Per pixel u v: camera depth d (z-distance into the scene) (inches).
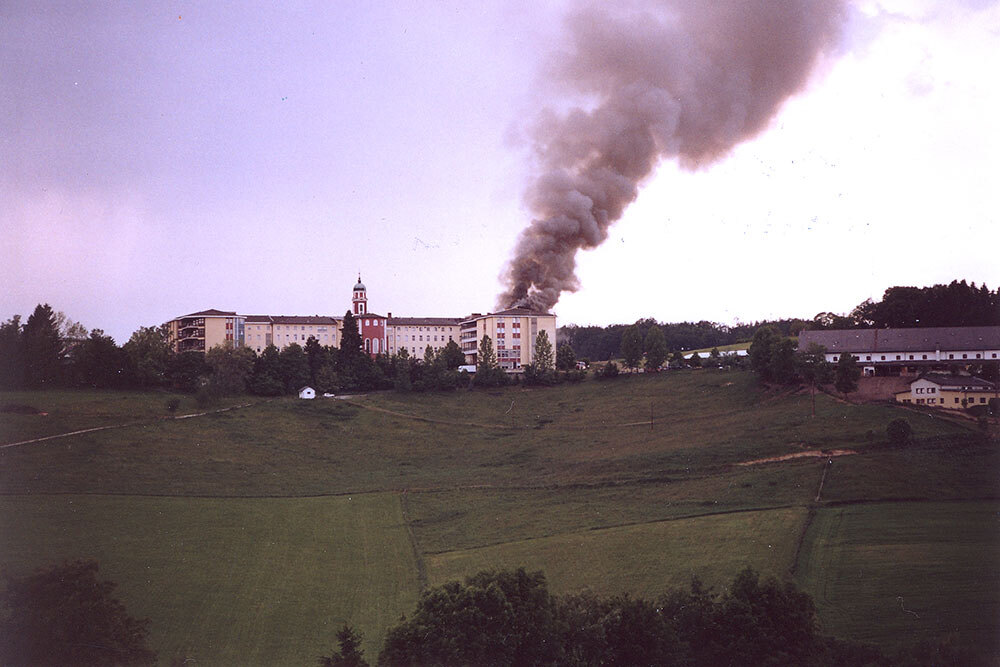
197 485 4138.8
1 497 3634.4
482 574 2342.5
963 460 3784.5
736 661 2172.7
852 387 5022.1
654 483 4045.3
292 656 2380.7
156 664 2304.4
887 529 3095.5
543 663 2114.9
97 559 3036.4
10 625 2182.6
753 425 4906.5
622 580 2837.1
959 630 2292.1
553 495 4033.0
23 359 5570.9
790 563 2859.3
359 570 3110.2
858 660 2182.6
